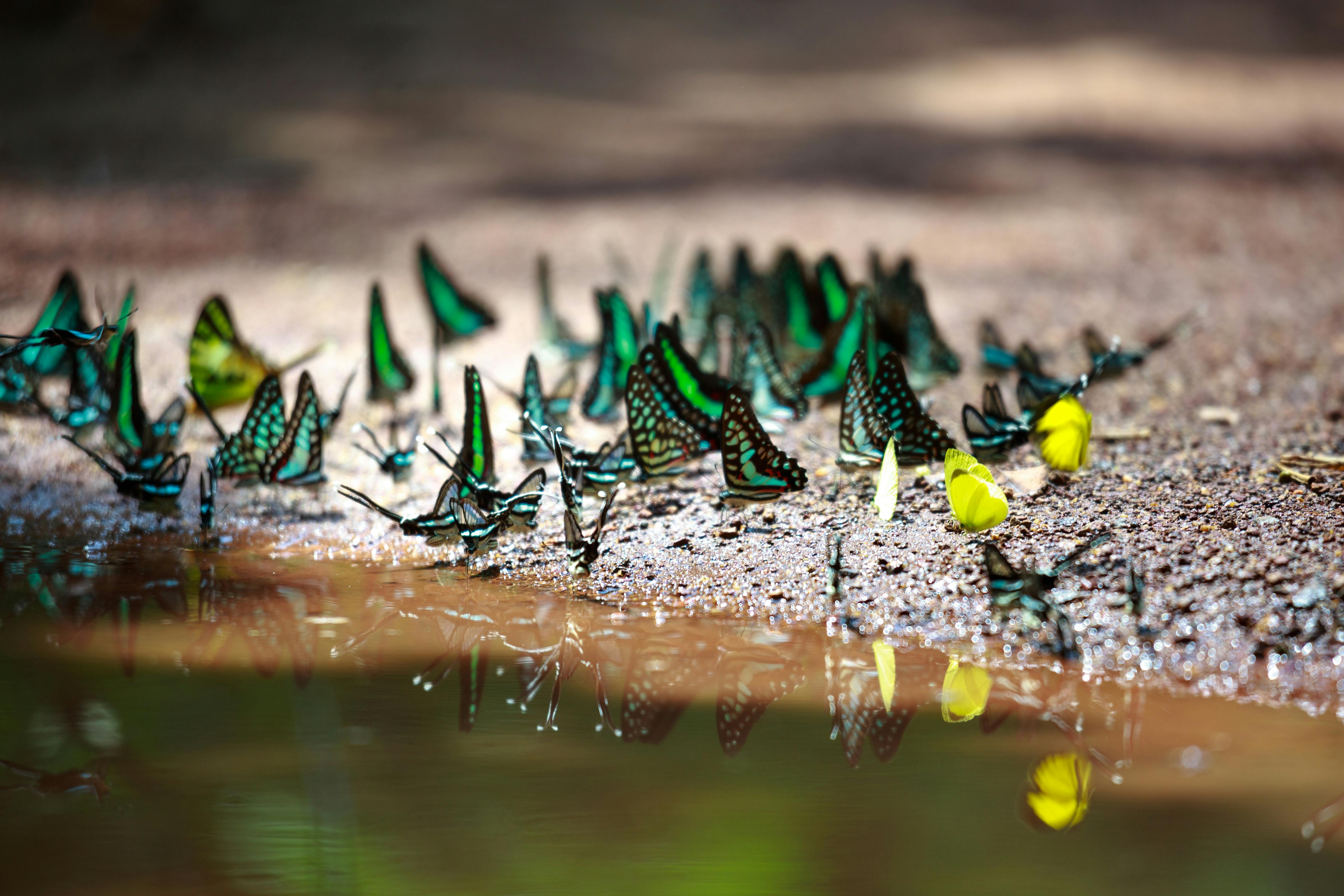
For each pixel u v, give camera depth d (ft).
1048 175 75.10
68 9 115.14
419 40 118.52
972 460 22.52
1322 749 16.57
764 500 23.84
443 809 14.44
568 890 12.96
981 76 108.06
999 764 16.08
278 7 122.83
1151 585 21.62
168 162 77.82
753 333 28.71
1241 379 35.68
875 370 26.53
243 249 60.29
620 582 23.80
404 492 28.78
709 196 71.87
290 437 26.76
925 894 12.91
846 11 136.36
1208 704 18.28
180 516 27.63
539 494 24.95
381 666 19.57
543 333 40.65
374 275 55.83
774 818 14.37
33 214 64.08
